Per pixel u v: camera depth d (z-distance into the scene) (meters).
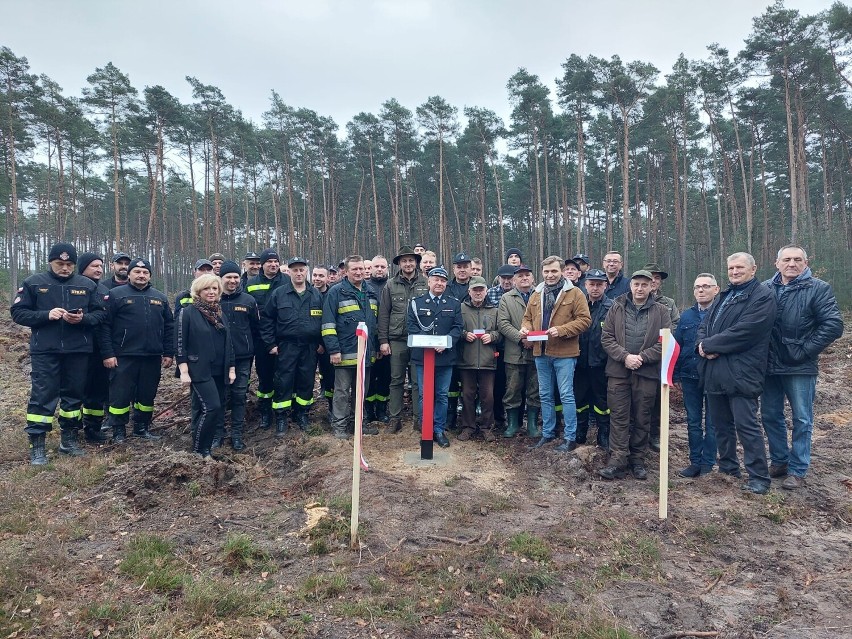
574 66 33.88
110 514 4.70
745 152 42.22
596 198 48.69
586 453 6.07
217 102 37.44
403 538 4.27
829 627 3.37
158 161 35.09
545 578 3.72
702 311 6.04
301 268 7.10
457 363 7.06
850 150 37.38
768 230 39.53
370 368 7.29
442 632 3.19
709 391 5.53
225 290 6.86
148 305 6.99
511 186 49.59
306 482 5.50
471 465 6.11
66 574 3.72
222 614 3.27
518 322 6.98
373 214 53.41
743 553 4.26
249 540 4.09
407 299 7.25
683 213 42.53
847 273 23.45
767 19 28.97
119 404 6.88
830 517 4.91
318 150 46.22
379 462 6.09
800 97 31.69
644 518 4.76
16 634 3.05
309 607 3.38
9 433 7.14
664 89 35.28
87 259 7.01
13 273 32.59
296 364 7.20
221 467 5.46
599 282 6.64
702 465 6.11
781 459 5.73
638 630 3.31
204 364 5.97
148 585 3.58
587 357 6.62
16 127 31.89
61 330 6.22
